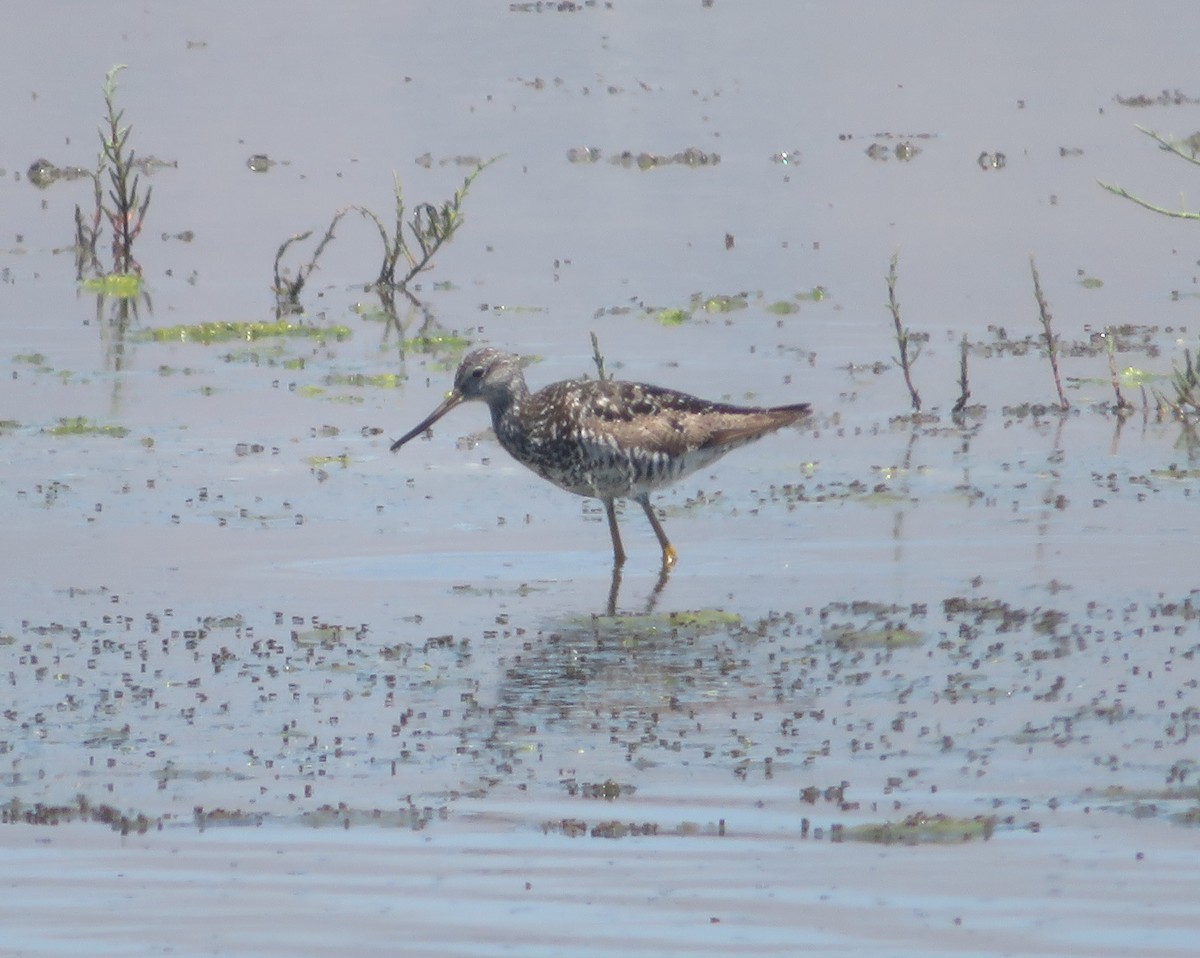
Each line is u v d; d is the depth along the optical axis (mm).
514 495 17641
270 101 37594
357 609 14180
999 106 37312
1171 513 16516
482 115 36500
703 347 22875
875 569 15039
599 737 11570
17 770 11133
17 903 9438
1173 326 23609
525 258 27562
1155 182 31250
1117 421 19891
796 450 18953
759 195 30922
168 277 26938
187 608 14188
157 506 17062
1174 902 9227
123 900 9477
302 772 11094
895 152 33688
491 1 48625
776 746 11359
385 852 9992
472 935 9039
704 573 15094
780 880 9578
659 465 15672
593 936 8992
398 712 12047
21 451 18859
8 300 25578
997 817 10250
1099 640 13117
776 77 40094
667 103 37562
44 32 43750
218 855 9992
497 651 13188
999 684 12320
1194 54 42062
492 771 11070
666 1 48594
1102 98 37875
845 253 27469
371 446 19266
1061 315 24203
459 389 16516
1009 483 17625
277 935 9062
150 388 21469
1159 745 11203
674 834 10148
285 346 23484
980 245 27828
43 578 14938
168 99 37531
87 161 32844
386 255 26109
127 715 12008
